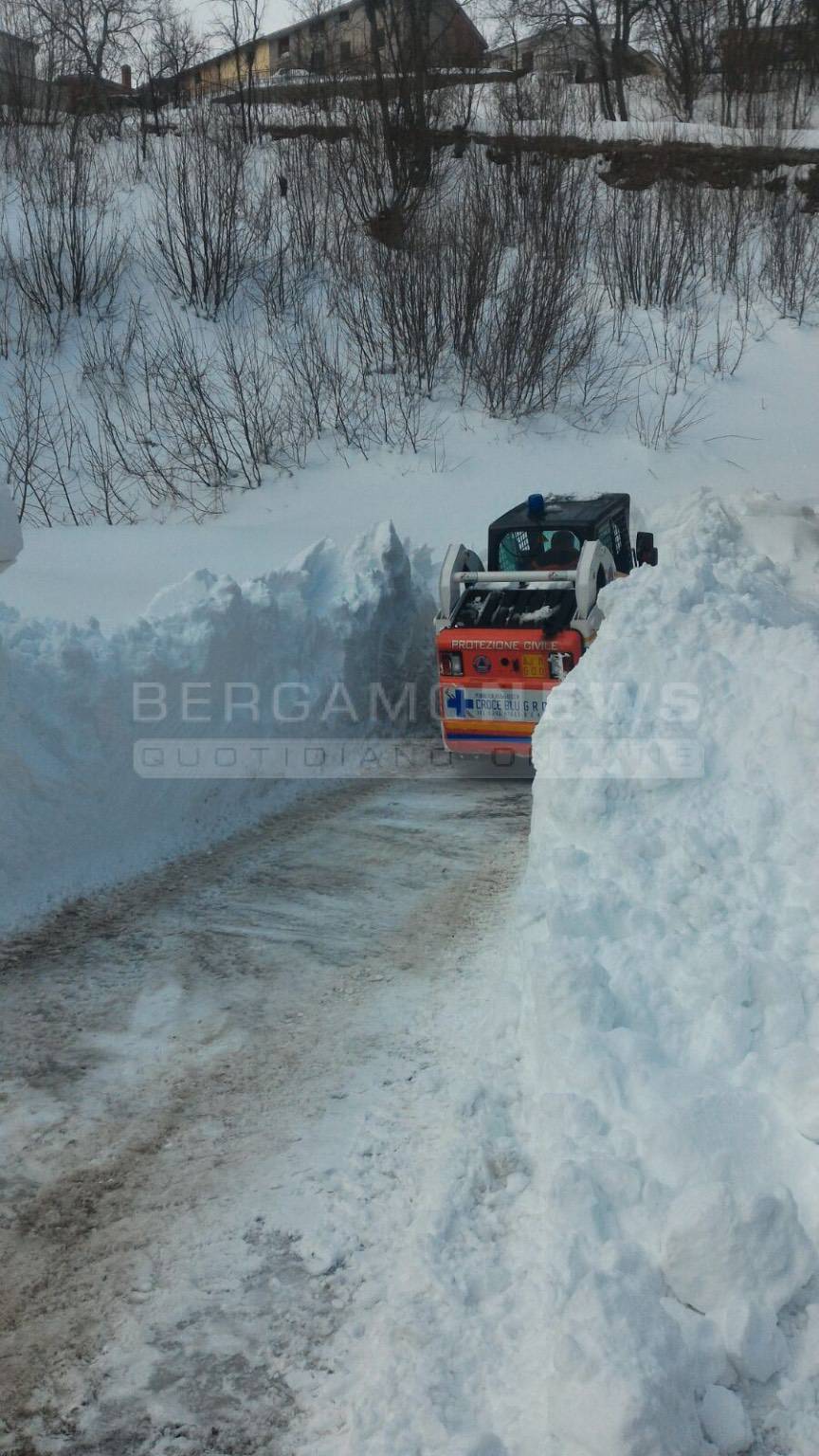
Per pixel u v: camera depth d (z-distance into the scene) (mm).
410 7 31234
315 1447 2971
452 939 5906
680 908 4414
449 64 33625
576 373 20656
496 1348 3121
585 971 4039
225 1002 5324
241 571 12609
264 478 17312
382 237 23016
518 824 7727
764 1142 3416
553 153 26766
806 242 25406
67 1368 3283
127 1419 3102
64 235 21984
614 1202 3322
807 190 27516
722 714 5375
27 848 6699
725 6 37062
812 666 5426
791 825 4719
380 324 20984
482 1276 3365
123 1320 3447
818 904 4215
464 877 6770
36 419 17984
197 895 6602
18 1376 3260
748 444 18594
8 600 10953
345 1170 4059
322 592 10102
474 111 30891
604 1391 2707
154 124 31422
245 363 19672
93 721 7184
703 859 4656
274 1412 3096
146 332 21109
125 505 16500
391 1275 3537
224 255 22391
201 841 7535
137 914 6340
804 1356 2947
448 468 17438
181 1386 3201
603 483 17078
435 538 14523
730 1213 3078
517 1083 4281
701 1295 3057
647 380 20656
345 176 24719
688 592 6883
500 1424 2896
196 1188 4020
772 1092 3584
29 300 21438
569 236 23734
